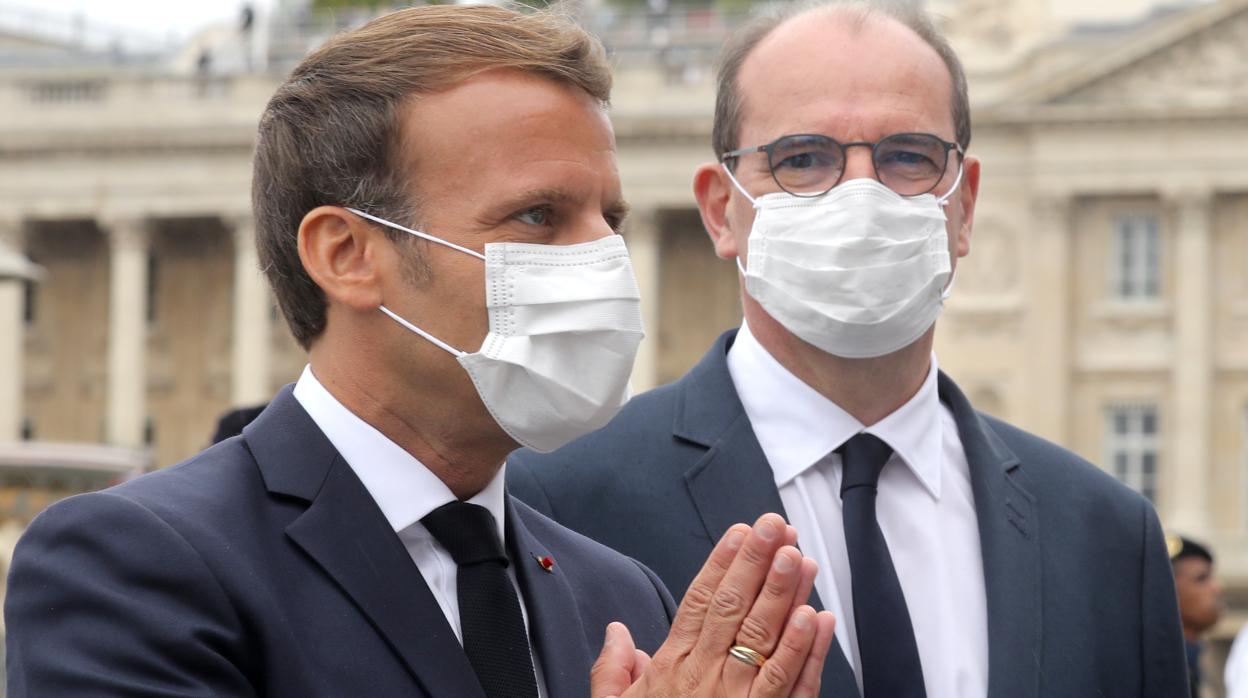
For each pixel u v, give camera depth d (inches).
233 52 2691.9
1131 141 2263.8
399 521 127.3
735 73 202.2
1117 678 190.7
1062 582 191.2
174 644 113.0
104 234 2620.6
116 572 115.3
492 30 130.3
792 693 117.7
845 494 187.2
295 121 130.7
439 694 120.6
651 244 2433.6
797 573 117.3
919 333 189.2
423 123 127.6
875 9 198.1
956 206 198.1
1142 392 2273.6
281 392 133.9
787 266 188.1
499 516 133.9
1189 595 449.7
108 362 2615.7
